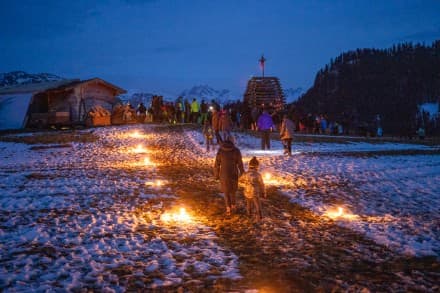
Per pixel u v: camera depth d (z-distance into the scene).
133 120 43.72
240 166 10.86
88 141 28.81
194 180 15.89
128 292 6.21
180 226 9.80
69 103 41.88
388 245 8.40
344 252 8.05
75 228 9.56
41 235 8.95
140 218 10.50
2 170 17.64
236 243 8.61
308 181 15.52
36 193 13.27
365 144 29.83
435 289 6.33
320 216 10.80
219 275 6.86
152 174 17.11
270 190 13.93
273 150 25.25
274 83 48.31
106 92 45.47
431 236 9.00
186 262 7.43
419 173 17.31
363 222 10.12
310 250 8.15
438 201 12.49
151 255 7.83
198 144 27.38
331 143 29.66
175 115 43.72
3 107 40.91
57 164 19.50
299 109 42.50
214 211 11.33
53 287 6.30
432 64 199.75
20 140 28.75
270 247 8.33
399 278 6.76
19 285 6.38
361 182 15.38
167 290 6.29
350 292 6.22
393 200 12.62
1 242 8.51
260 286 6.43
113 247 8.25
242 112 39.25
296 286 6.44
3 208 11.37
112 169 18.23
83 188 14.06
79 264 7.30
